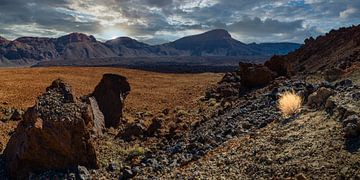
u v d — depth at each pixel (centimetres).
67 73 6938
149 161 1493
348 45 3712
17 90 3897
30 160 1462
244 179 954
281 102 1508
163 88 4981
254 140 1242
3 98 3300
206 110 2619
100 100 2453
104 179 1416
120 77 2550
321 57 4094
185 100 3634
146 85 5366
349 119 988
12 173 1477
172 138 1859
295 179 838
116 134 2152
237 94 2961
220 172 1060
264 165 977
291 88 1947
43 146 1461
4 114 2580
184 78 6919
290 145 1038
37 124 1452
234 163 1092
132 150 1733
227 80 3844
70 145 1481
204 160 1264
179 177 1138
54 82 1734
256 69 3011
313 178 823
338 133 977
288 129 1188
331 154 888
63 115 1512
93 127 2027
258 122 1558
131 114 2964
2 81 4678
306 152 947
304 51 5022
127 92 2573
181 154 1490
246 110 1878
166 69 10856
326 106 1227
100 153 1731
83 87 4612
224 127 1720
